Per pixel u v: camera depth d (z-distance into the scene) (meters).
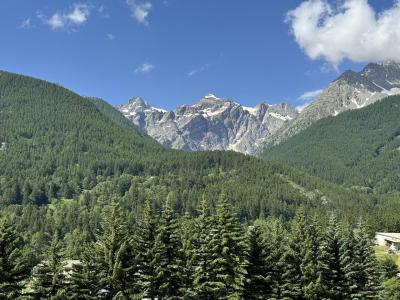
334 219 86.38
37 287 62.91
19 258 61.50
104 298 65.88
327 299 76.25
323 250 81.12
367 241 91.25
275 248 78.06
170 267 68.94
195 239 73.06
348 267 81.50
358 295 81.56
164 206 74.25
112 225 68.38
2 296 58.81
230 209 73.06
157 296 68.62
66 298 62.06
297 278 76.50
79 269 66.31
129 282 66.38
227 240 69.69
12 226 63.53
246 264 71.50
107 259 65.44
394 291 88.81
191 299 69.31
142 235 70.00
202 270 70.69
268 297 73.25
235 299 68.50
